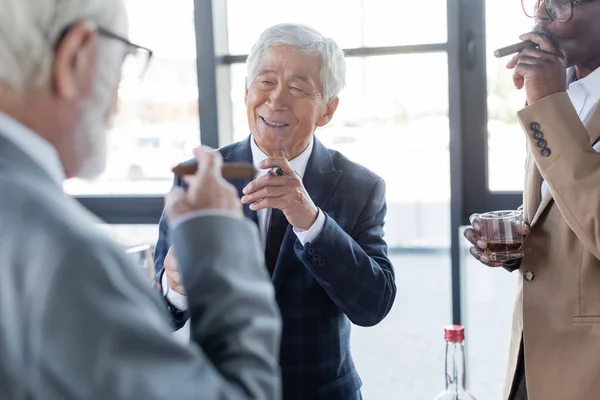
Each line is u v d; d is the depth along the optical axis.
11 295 0.59
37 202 0.63
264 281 0.76
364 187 1.70
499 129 2.57
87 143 0.75
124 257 0.65
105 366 0.59
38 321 0.59
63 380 0.58
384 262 1.65
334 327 1.61
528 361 1.50
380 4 2.59
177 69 2.73
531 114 1.41
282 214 1.63
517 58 1.46
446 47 2.53
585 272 1.45
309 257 1.49
